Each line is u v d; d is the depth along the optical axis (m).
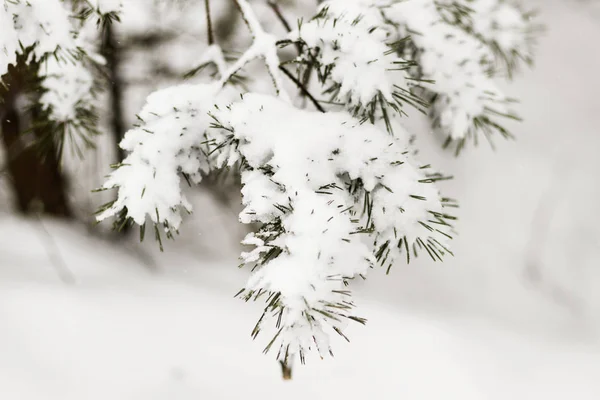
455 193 6.82
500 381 3.12
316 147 1.22
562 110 7.57
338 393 2.79
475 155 7.06
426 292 6.02
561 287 6.32
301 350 1.05
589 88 7.74
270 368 2.90
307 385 2.83
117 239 4.86
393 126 1.45
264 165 1.23
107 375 2.64
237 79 1.89
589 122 7.52
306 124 1.27
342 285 1.09
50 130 1.97
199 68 1.77
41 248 4.23
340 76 1.36
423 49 1.64
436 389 2.94
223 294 3.97
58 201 4.79
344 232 1.10
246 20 1.55
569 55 7.96
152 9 3.25
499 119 7.23
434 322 3.73
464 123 1.69
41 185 4.63
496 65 2.45
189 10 3.40
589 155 7.21
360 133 1.27
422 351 3.26
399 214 1.23
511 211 6.79
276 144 1.22
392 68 1.38
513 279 6.34
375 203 1.23
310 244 1.07
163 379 2.71
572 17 8.24
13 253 4.02
